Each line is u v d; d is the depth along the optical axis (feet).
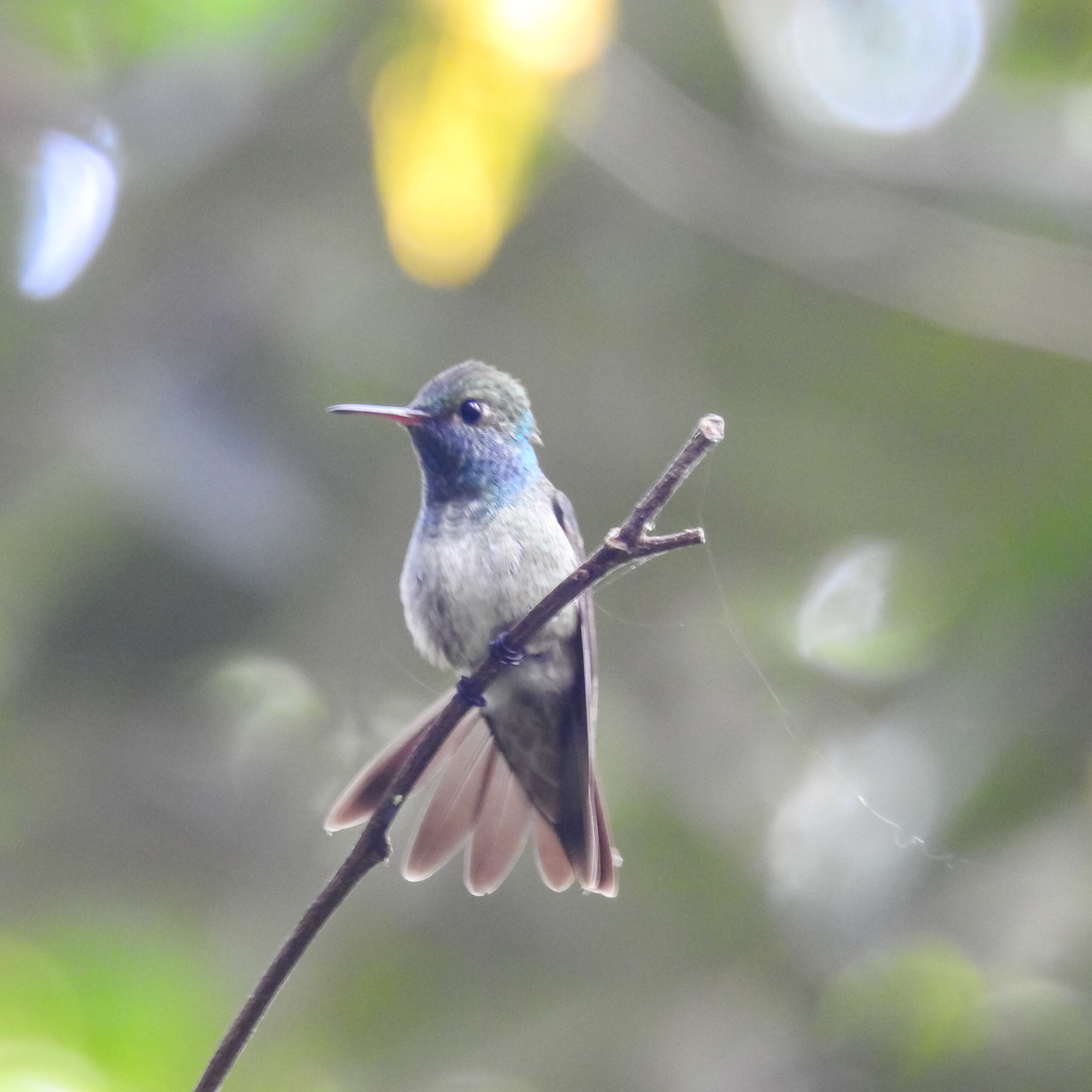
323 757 37.06
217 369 34.55
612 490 39.91
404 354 36.96
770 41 35.27
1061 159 35.17
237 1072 33.73
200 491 30.99
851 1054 33.53
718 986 36.68
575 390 39.78
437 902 37.99
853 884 34.53
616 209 38.60
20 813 35.45
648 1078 35.42
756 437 39.09
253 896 36.37
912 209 34.42
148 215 35.14
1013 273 33.88
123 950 26.20
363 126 34.32
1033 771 27.14
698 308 39.34
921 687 29.96
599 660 39.11
